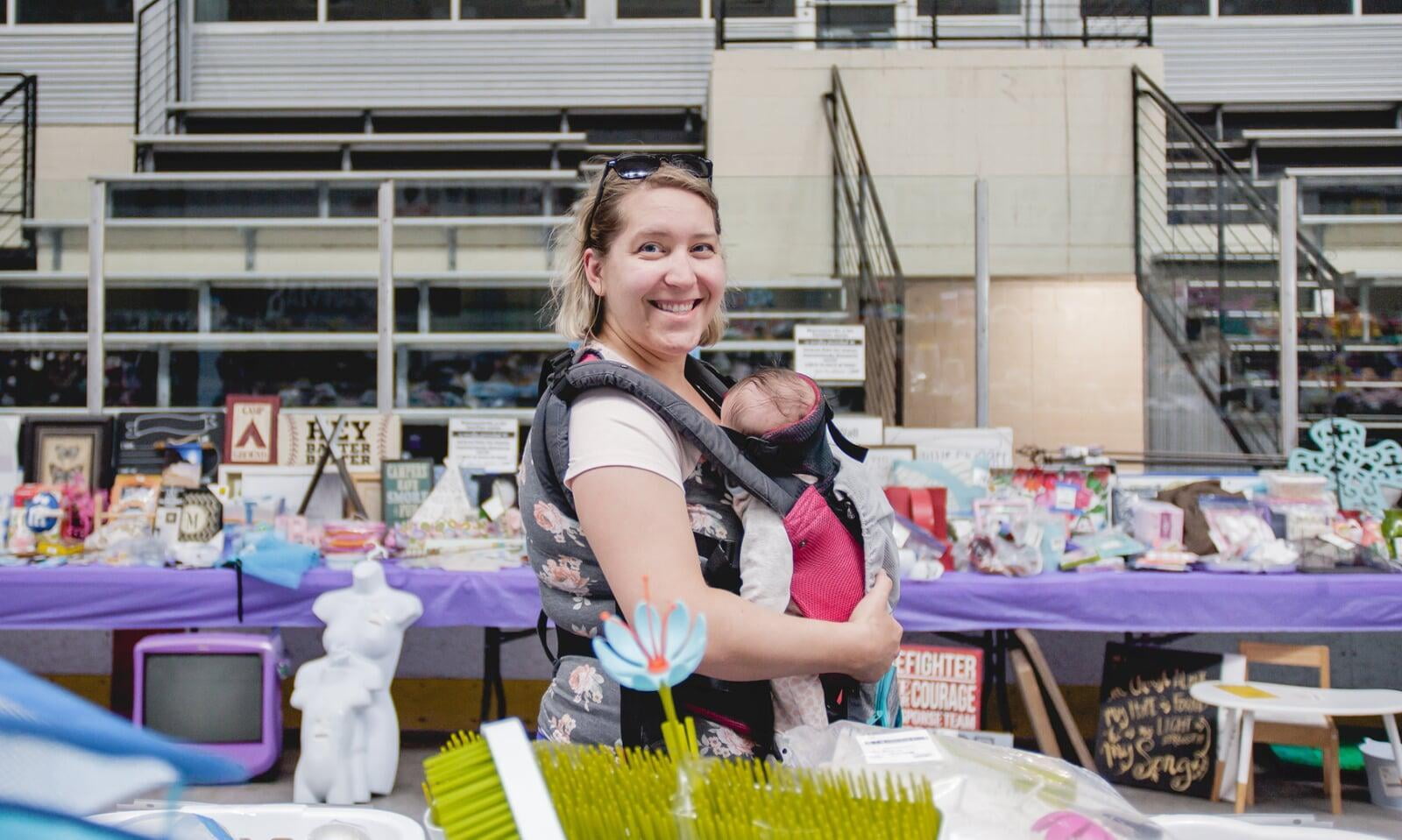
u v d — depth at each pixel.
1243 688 3.65
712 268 1.27
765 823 0.75
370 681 3.67
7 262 5.23
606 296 1.28
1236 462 5.07
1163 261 5.23
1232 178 5.18
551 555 1.21
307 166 8.17
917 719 3.88
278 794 3.79
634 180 1.26
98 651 4.64
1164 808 3.69
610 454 1.12
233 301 5.30
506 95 8.78
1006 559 3.71
